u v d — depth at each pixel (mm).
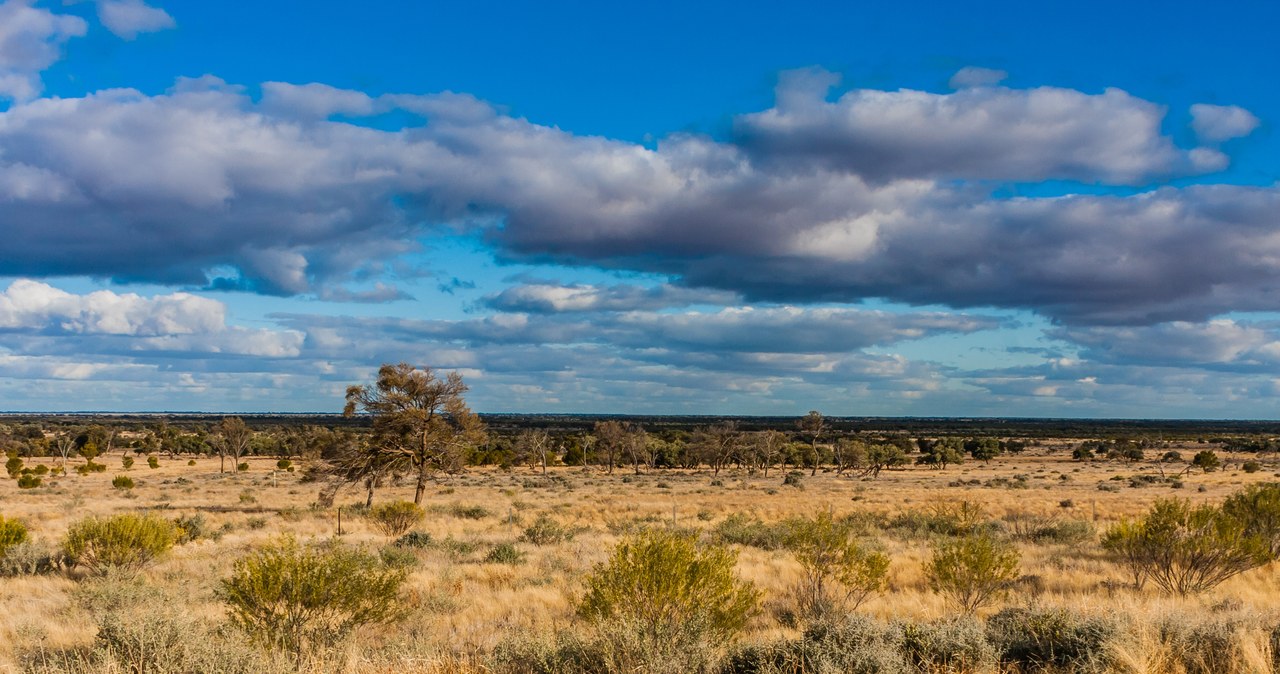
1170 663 7242
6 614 13344
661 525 33531
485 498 61344
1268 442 159750
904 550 23875
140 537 19438
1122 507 45812
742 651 8180
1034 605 9820
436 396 47531
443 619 13438
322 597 10258
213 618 12234
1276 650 7305
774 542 26000
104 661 8258
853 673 7262
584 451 132625
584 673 8148
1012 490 70562
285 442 142500
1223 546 15539
